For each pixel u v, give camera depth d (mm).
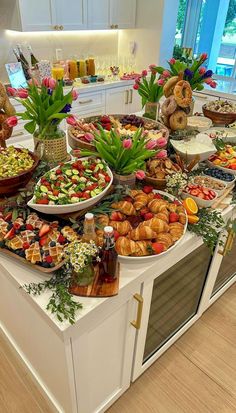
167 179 1310
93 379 1203
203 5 4176
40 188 1100
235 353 1772
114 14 3668
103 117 1770
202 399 1558
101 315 963
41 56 3564
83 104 3432
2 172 1164
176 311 1647
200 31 4367
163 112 1701
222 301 2078
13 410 1493
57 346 993
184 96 1634
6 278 1125
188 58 1927
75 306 875
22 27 2959
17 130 2805
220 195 1391
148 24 3830
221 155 1625
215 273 1722
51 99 1314
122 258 1012
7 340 1703
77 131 1577
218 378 1650
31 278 963
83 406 1252
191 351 1772
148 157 1314
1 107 1348
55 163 1386
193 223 1209
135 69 4172
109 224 1064
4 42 3201
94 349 1084
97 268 968
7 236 1000
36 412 1486
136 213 1171
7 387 1576
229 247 1524
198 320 1945
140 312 1130
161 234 1068
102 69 3945
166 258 1121
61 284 913
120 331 1173
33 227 1031
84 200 1067
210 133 1812
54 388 1323
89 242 935
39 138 1384
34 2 2939
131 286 1011
